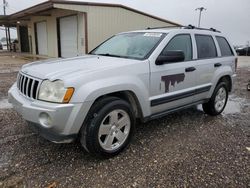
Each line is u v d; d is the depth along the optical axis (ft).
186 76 12.89
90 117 9.30
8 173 8.82
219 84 15.79
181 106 13.32
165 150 10.92
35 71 9.86
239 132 13.33
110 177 8.79
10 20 74.13
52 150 10.61
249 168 9.58
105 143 9.77
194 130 13.44
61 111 8.39
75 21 47.34
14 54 69.87
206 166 9.64
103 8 45.88
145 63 10.93
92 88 8.93
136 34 13.89
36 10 49.75
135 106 11.16
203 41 14.61
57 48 55.31
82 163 9.66
